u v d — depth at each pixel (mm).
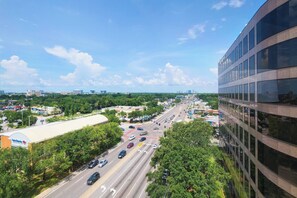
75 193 36125
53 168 40406
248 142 26453
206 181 23625
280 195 17469
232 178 37438
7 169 32188
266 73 19859
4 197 29141
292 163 16172
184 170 23391
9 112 113688
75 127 63969
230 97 39688
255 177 23438
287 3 16609
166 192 22875
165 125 110688
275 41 18016
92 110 159875
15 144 49906
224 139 47406
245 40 27609
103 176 43531
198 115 141125
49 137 51656
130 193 36188
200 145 39750
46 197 34625
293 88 16156
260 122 21719
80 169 47375
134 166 49375
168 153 27938
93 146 55719
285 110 16906
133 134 87500
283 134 17266
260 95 21562
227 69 42875
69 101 174875
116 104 196750
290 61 16438
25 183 34719
